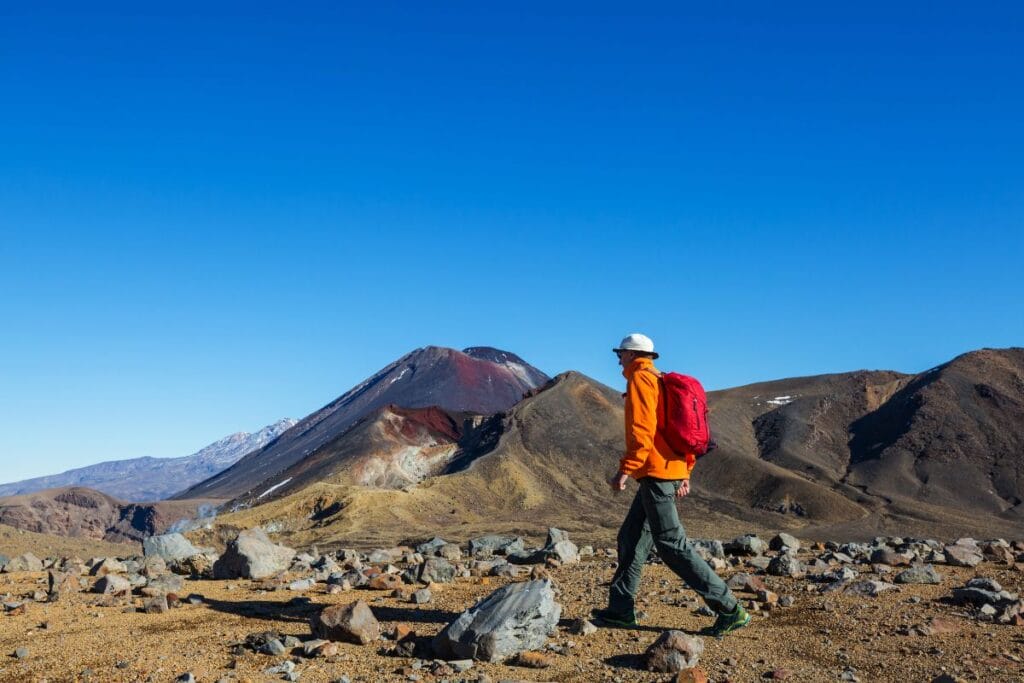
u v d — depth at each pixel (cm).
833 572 1071
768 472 13162
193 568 1277
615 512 11831
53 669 693
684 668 639
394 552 1592
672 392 788
